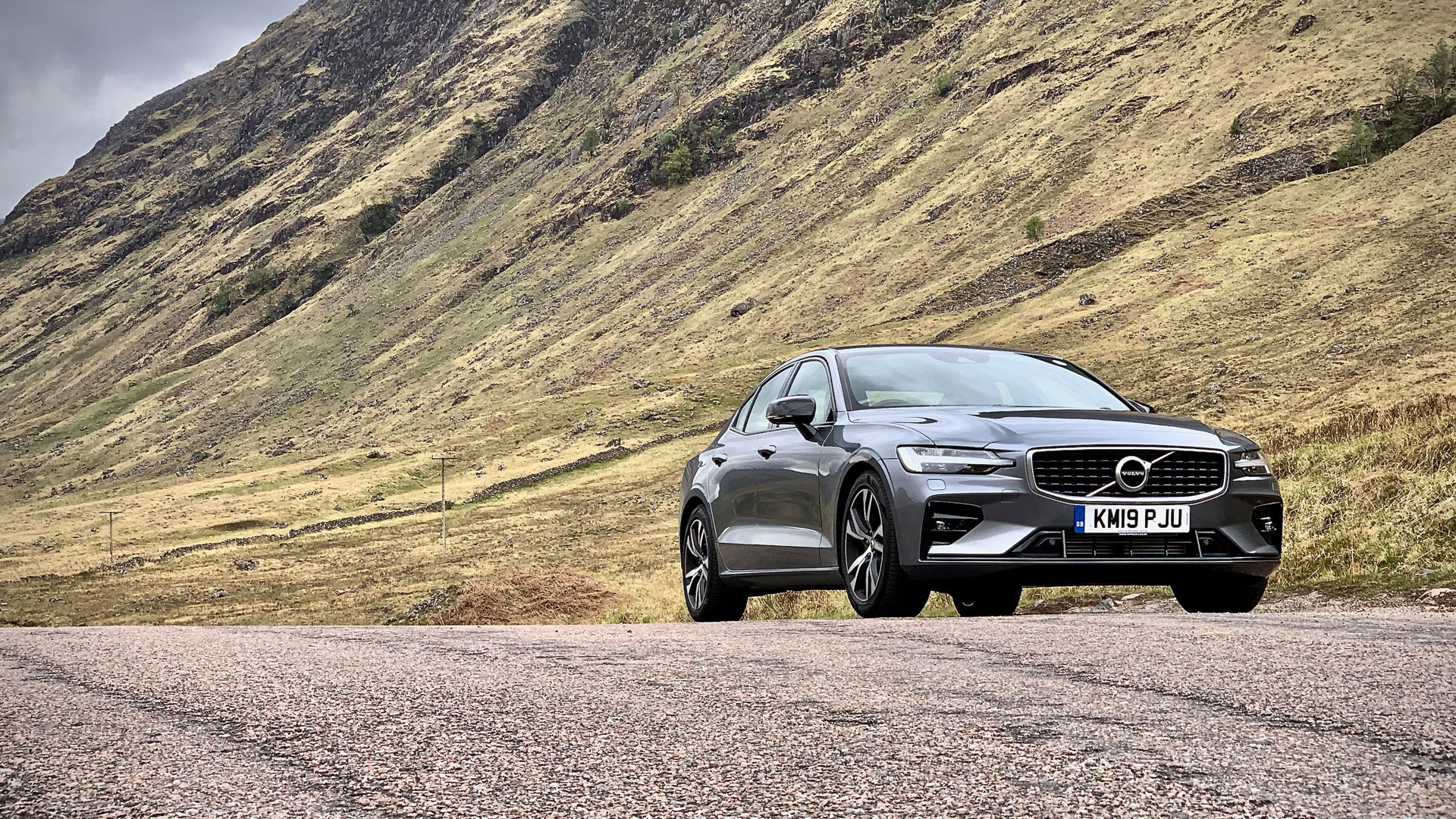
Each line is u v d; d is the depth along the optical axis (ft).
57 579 277.85
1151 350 281.54
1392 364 213.46
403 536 274.77
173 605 222.28
